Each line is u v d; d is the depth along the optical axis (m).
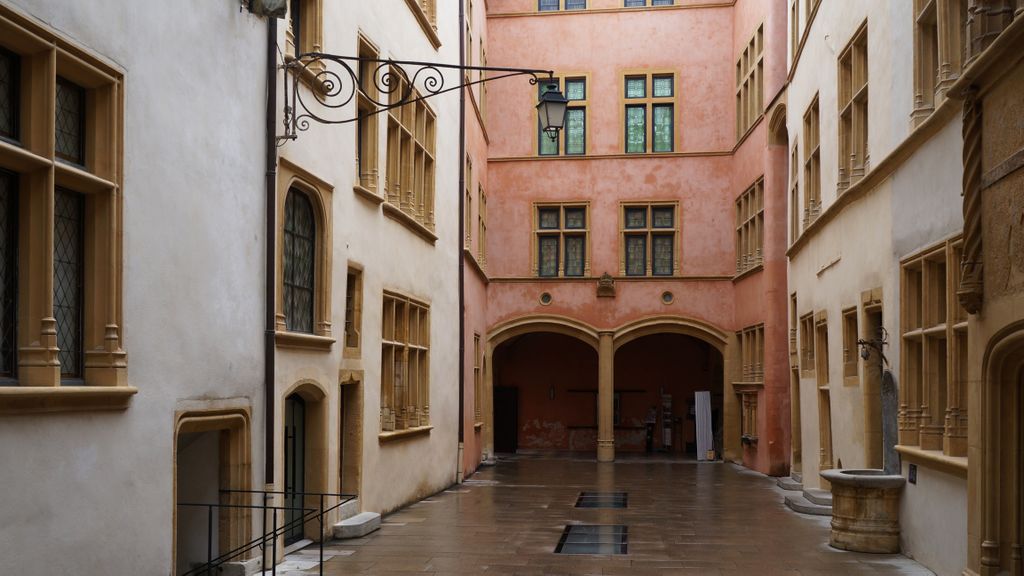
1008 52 6.55
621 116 25.38
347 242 11.06
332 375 10.49
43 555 5.35
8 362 5.41
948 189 8.45
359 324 11.59
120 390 6.03
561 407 29.33
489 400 24.83
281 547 9.09
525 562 9.45
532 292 25.11
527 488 17.48
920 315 9.80
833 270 13.54
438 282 16.77
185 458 8.16
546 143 25.69
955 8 8.77
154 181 6.63
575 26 25.70
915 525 9.50
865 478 10.01
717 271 24.66
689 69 25.25
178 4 6.96
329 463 10.44
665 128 25.42
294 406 10.12
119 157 6.19
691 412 28.66
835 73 13.55
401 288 13.85
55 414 5.49
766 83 20.39
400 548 10.17
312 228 10.20
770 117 20.08
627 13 25.55
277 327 8.81
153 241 6.62
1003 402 7.13
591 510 13.95
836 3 13.41
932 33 9.39
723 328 24.45
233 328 7.88
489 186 25.52
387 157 13.48
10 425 5.11
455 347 18.41
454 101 18.36
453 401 18.17
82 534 5.71
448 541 10.72
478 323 22.69
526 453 28.05
